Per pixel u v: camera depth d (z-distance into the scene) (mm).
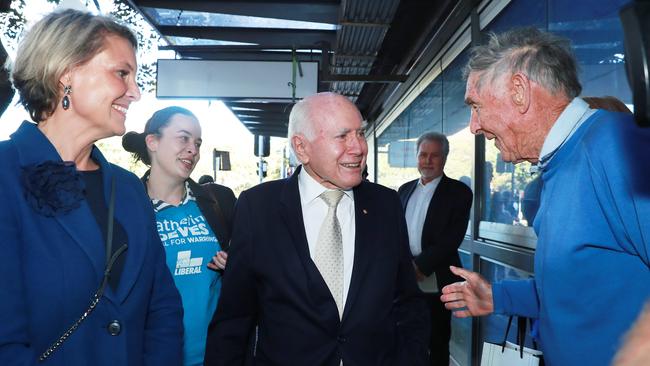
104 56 1091
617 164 1050
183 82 5516
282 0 4836
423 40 5539
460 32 4348
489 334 3688
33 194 981
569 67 1262
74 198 1021
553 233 1181
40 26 1061
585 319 1129
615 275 1088
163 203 2084
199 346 1968
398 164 8000
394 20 5215
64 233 1021
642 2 414
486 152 3869
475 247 3994
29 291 965
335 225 1598
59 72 1043
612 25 2055
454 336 4695
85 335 1022
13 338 938
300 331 1506
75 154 1121
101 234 1079
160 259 1312
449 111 4848
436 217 3154
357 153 1571
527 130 1297
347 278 1576
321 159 1569
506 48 1309
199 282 1999
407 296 1702
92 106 1081
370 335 1512
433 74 5480
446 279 3129
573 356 1150
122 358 1067
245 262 1614
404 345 1626
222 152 8562
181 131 2082
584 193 1120
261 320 1629
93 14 1110
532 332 1553
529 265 2846
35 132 1067
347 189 1618
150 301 1277
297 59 5703
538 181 2822
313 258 1574
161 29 5559
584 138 1147
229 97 5496
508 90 1296
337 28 4969
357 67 6238
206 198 2160
